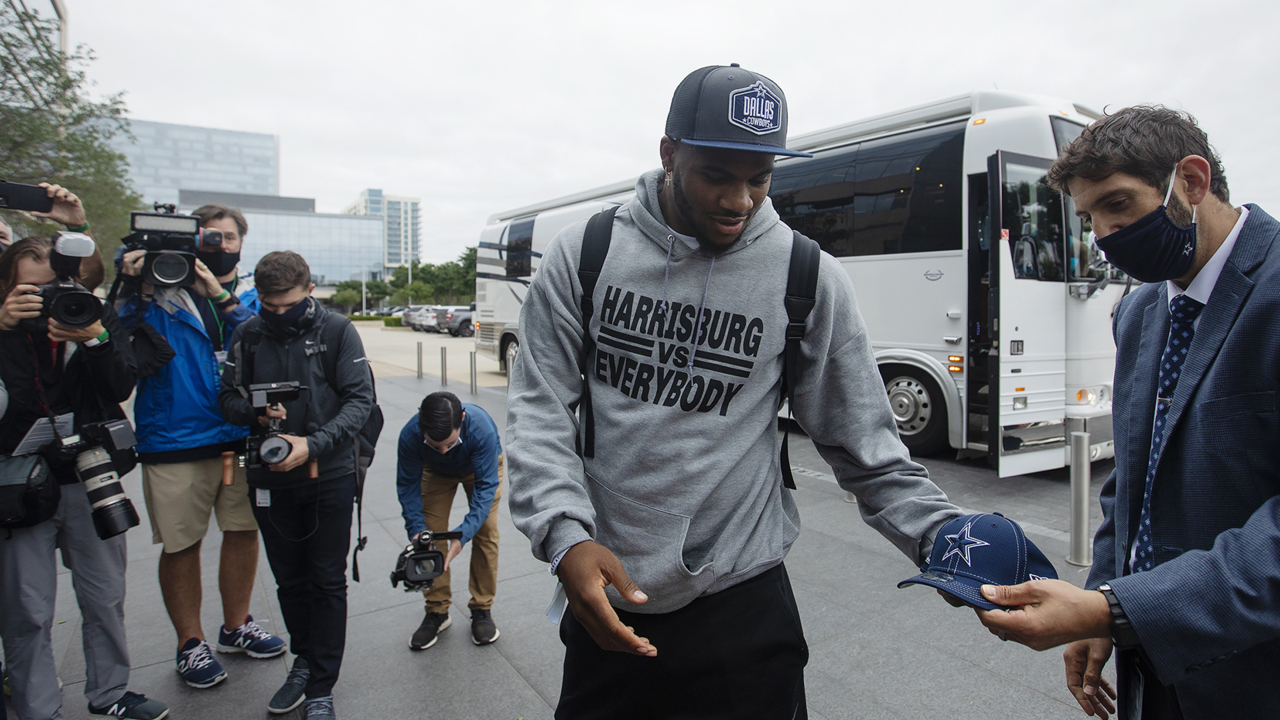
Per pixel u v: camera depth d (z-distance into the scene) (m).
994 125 6.29
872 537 4.63
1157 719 1.30
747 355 1.36
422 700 2.83
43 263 2.50
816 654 3.12
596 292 1.38
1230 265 1.19
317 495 2.64
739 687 1.39
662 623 1.38
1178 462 1.24
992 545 1.16
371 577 4.08
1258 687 1.16
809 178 7.83
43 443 2.36
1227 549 1.06
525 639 3.32
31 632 2.38
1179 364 1.29
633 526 1.36
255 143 157.62
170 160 150.75
